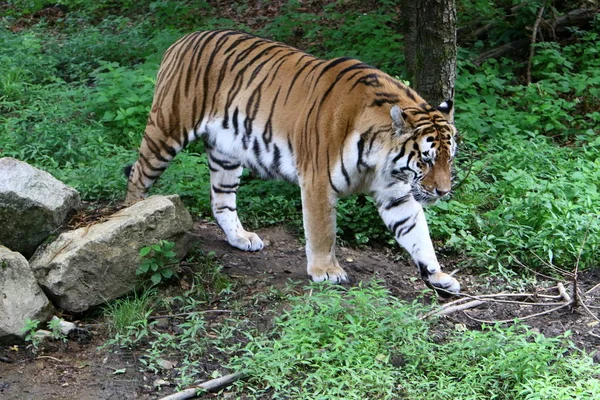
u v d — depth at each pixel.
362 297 7.36
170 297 8.02
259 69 8.57
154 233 7.95
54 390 6.66
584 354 6.86
